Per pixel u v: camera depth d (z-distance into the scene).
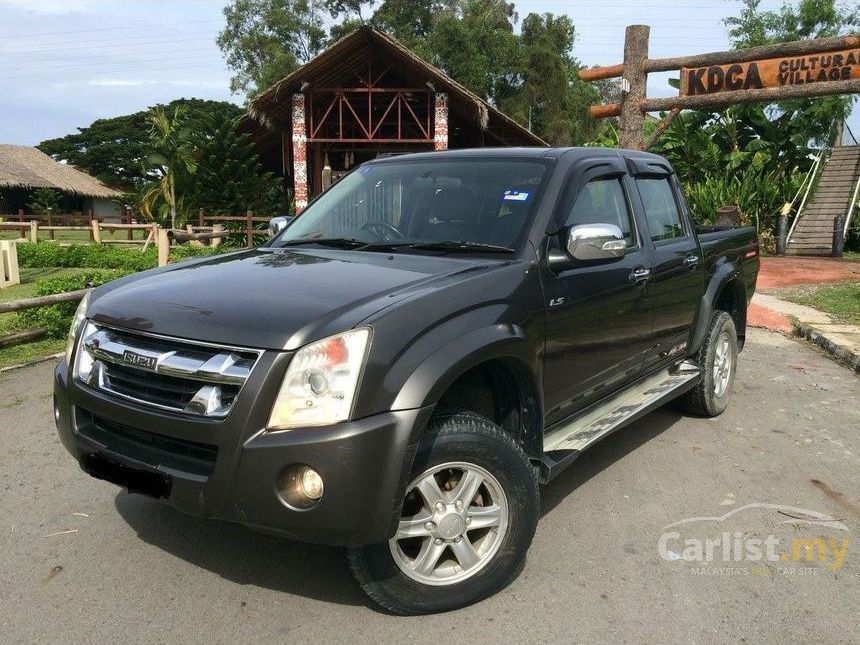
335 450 2.35
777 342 8.23
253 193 21.59
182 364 2.52
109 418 2.72
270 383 2.40
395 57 18.97
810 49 10.83
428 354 2.53
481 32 46.53
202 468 2.51
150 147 21.20
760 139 19.50
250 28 50.62
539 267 3.19
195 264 3.49
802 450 4.69
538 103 49.31
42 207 41.12
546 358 3.18
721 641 2.64
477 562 2.81
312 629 2.68
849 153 21.53
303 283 2.87
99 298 3.09
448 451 2.63
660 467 4.34
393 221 3.73
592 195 3.78
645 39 12.13
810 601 2.92
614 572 3.12
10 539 3.35
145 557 3.20
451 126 22.31
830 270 14.52
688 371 4.93
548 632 2.68
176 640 2.61
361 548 2.56
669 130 20.45
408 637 2.64
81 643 2.59
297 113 19.62
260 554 3.23
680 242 4.63
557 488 4.02
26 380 6.09
